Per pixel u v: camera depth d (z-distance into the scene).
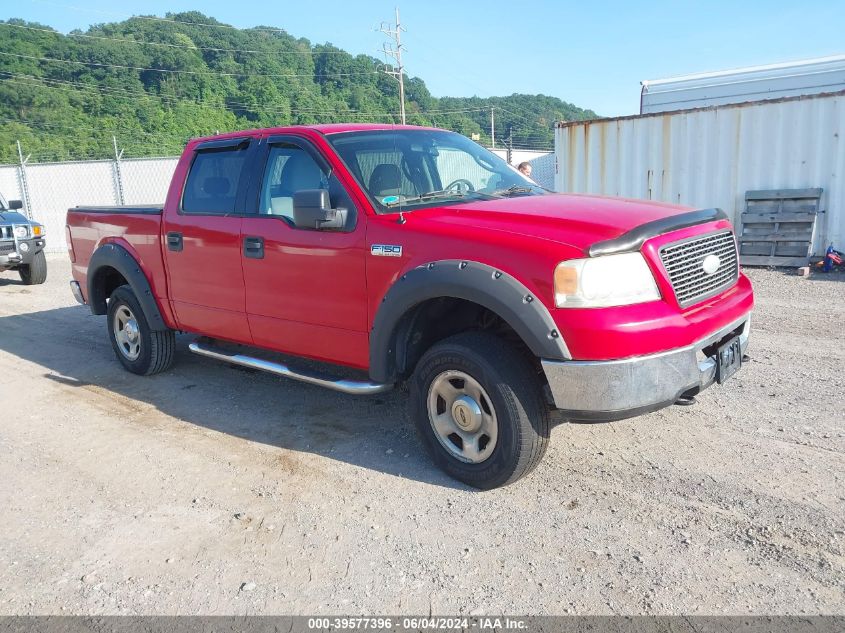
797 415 4.35
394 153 4.29
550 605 2.67
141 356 5.73
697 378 3.28
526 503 3.44
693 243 3.45
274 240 4.23
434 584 2.83
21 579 2.98
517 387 3.29
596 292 3.08
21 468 4.10
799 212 9.98
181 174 5.07
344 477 3.82
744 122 10.59
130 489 3.78
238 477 3.88
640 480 3.61
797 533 3.04
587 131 12.05
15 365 6.41
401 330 3.73
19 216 11.79
